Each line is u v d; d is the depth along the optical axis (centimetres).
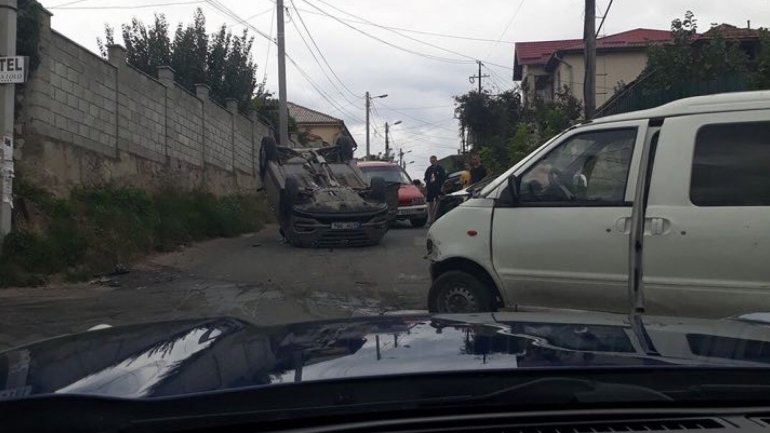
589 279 545
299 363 211
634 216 526
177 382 195
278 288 973
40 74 1209
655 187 523
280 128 2462
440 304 620
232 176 2266
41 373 213
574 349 226
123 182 1480
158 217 1420
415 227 1944
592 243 542
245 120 2430
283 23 2464
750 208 494
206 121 2022
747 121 505
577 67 3238
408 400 190
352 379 190
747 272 492
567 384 194
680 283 511
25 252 1054
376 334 257
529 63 3731
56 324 769
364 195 1434
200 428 181
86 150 1355
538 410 191
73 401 181
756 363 208
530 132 2412
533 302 578
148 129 1628
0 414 181
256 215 2020
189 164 1880
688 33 1538
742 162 502
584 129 565
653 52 1534
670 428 183
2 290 988
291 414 184
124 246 1216
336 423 184
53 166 1246
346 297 907
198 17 2714
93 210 1250
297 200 1363
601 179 550
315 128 5916
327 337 255
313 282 1015
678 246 510
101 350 244
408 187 1947
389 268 1124
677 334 253
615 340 242
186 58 2622
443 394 192
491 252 590
